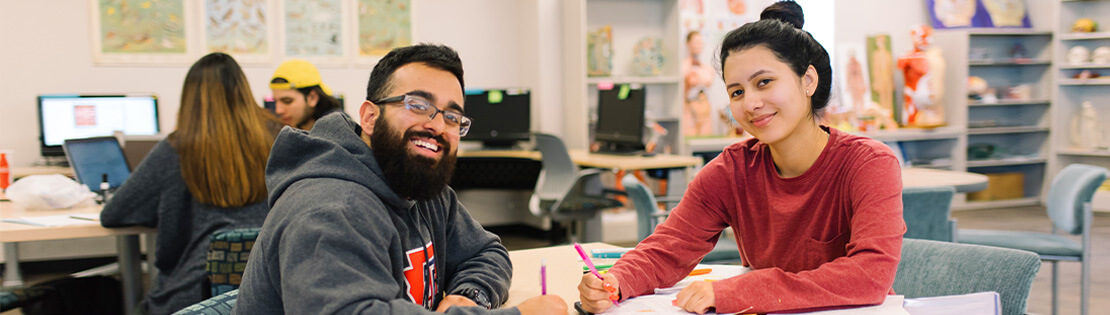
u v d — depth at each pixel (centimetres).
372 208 122
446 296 145
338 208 116
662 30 646
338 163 126
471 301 142
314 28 575
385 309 110
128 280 297
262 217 249
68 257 523
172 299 246
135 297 298
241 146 244
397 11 595
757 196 153
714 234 160
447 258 162
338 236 113
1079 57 725
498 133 594
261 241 122
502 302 155
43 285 240
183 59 545
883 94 721
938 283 179
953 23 747
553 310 127
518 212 654
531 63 619
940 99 718
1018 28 757
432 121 128
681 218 157
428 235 146
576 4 588
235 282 210
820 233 145
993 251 173
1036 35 763
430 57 130
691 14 648
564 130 616
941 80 714
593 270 143
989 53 759
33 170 467
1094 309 384
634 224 591
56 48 519
